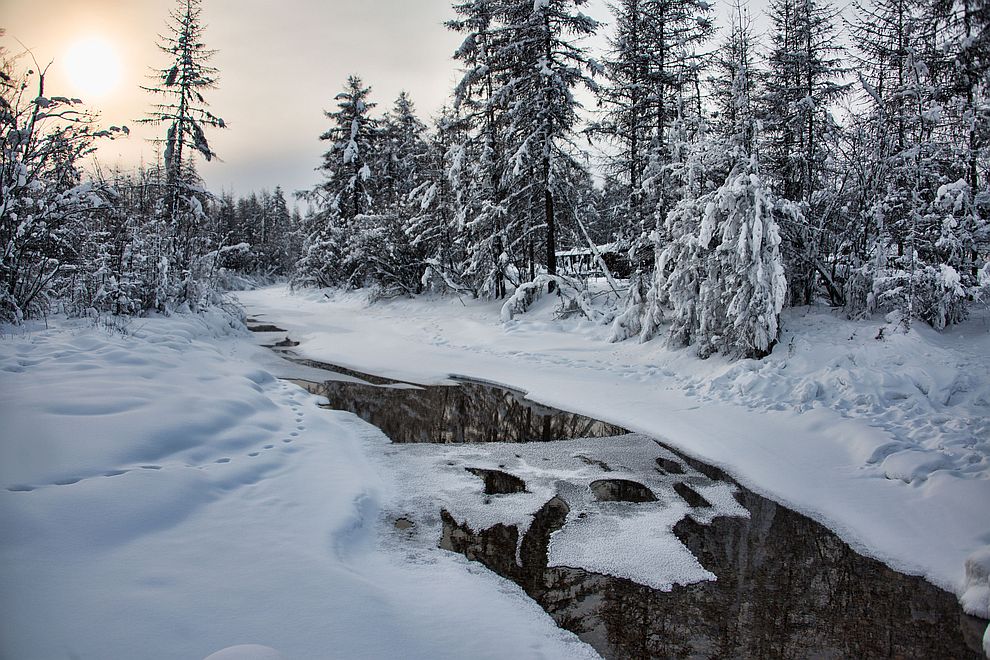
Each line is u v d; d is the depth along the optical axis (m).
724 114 13.47
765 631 3.77
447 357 14.09
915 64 11.95
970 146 12.06
